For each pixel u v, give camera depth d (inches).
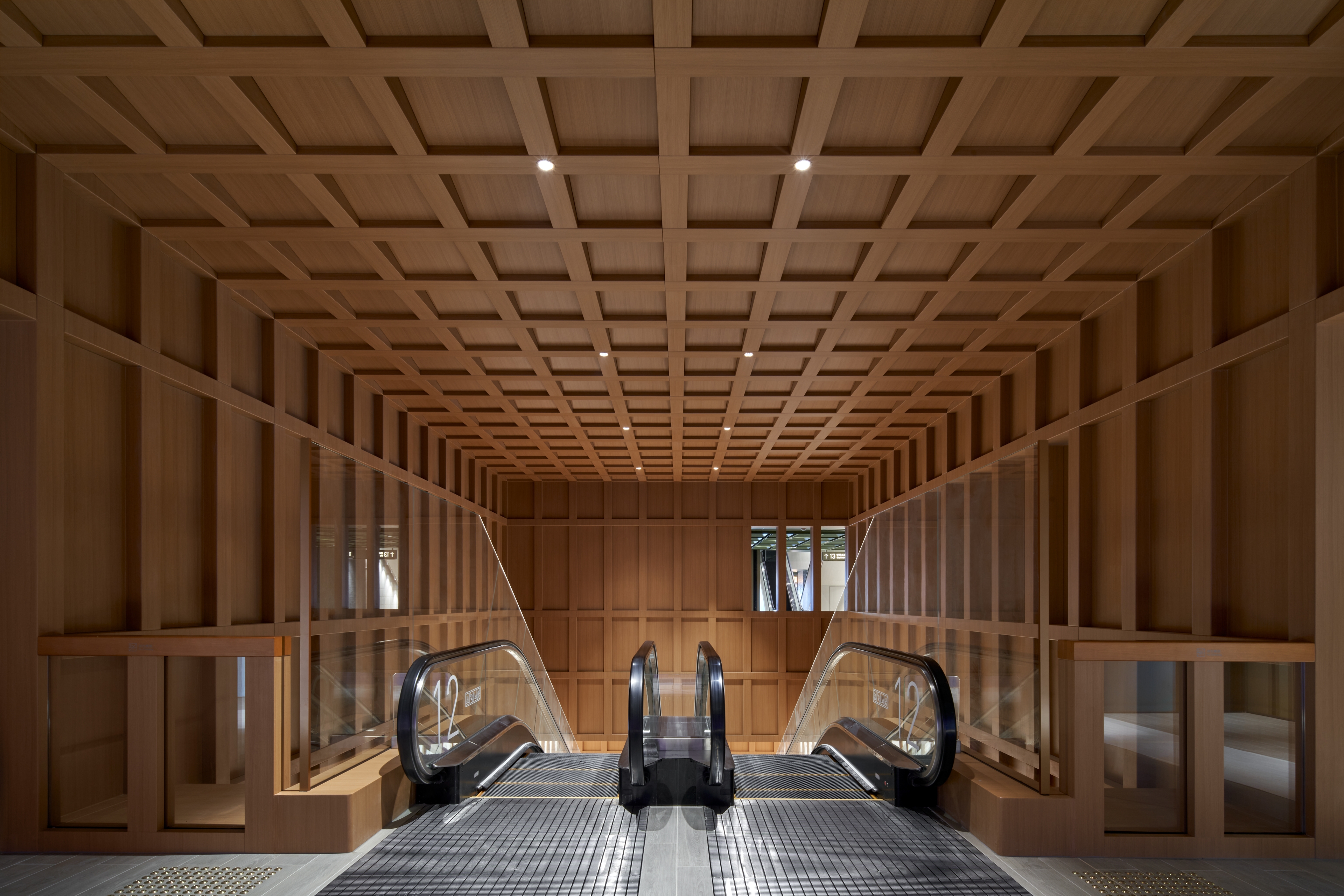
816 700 409.1
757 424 554.9
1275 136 208.4
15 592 207.2
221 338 305.0
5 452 211.9
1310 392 214.7
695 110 197.0
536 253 285.7
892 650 283.1
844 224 258.7
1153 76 178.9
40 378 213.5
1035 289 310.7
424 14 163.2
